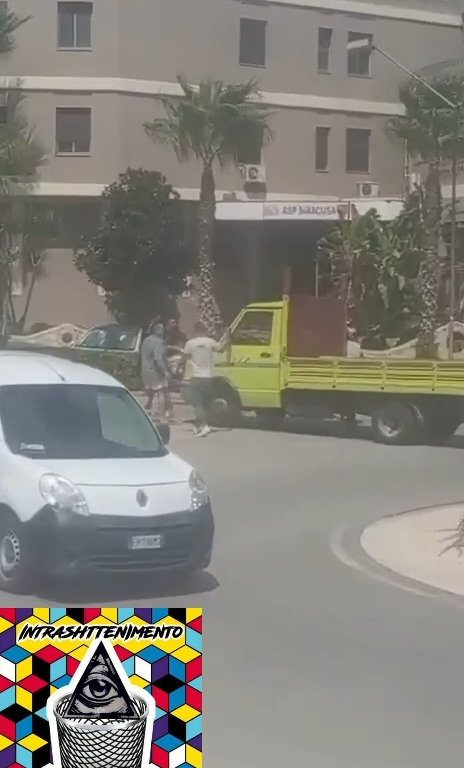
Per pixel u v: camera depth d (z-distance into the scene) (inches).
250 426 951.0
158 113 1876.2
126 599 373.4
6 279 1860.2
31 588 373.1
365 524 529.7
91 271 1739.7
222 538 492.4
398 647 327.0
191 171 1905.8
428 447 834.8
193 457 756.0
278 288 2004.2
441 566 440.5
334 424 979.9
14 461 380.2
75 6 1839.3
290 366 895.1
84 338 1251.2
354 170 2042.3
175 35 1881.2
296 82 1987.0
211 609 367.2
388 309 1775.3
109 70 1841.8
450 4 2122.3
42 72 1841.8
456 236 1957.4
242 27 1936.5
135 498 367.9
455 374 817.5
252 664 307.1
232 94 1699.1
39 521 361.1
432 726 259.3
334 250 1819.6
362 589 401.1
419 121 1768.0
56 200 1859.0
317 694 281.9
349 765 233.9
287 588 400.5
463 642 333.4
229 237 1979.6
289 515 550.6
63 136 1850.4
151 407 963.3
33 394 409.4
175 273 1738.4
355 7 2032.5
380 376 848.9
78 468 375.2
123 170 1851.6
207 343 861.8
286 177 1980.8
